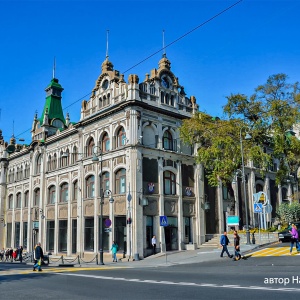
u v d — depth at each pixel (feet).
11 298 40.50
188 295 38.14
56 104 185.06
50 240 153.07
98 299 38.01
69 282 54.54
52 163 160.35
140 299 37.01
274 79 120.26
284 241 102.17
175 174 127.03
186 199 128.36
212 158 121.08
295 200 164.04
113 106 123.85
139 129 117.70
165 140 128.06
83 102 140.56
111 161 122.93
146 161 118.32
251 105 120.98
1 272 77.00
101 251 99.96
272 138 122.31
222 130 118.62
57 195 151.43
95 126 133.28
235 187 143.84
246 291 39.27
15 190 190.29
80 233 132.05
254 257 80.74
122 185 118.42
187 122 121.19
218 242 122.52
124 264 97.30
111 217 119.14
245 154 116.67
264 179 169.37
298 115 114.11
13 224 186.70
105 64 135.33
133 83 119.03
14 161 196.13
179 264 84.99
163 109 126.00
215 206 138.51
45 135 168.66
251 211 155.63
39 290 46.62
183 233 124.26
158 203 118.62
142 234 111.34
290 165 126.21
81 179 136.15
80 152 139.13
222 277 53.88
